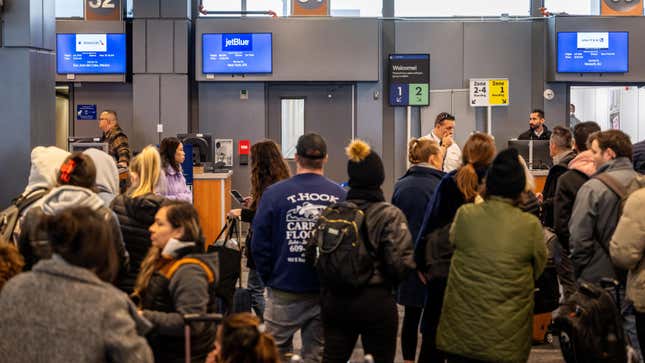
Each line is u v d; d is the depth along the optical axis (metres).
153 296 3.15
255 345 2.61
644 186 4.23
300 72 11.48
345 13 11.80
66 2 11.56
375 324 3.68
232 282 4.22
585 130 5.20
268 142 5.13
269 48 11.43
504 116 11.74
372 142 11.80
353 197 3.77
